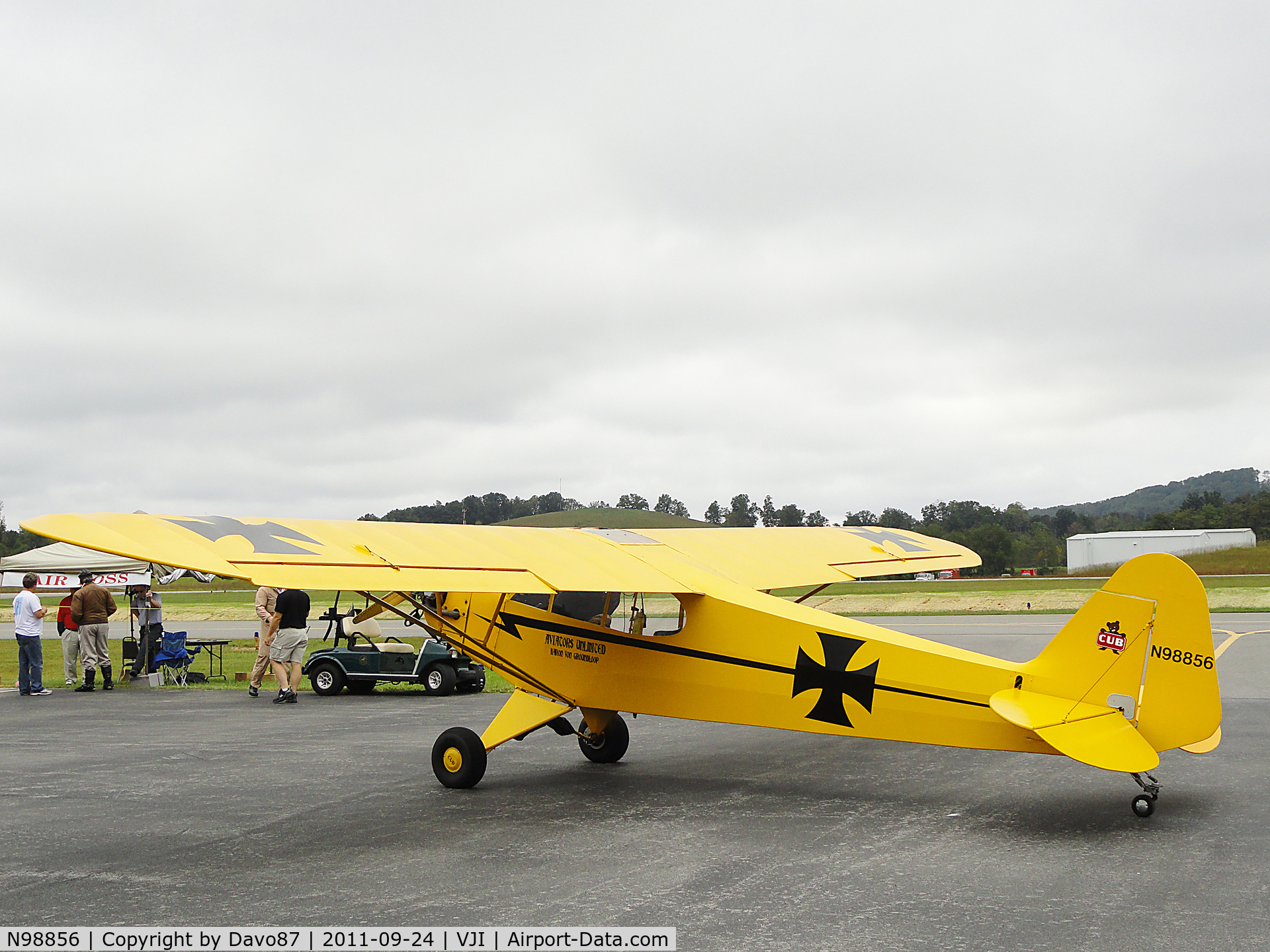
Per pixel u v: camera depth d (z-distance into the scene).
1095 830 6.25
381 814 6.99
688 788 7.83
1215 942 4.28
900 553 10.72
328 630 15.35
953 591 42.47
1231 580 44.12
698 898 5.00
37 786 8.05
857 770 8.49
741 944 4.35
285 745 10.05
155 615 16.64
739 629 7.54
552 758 9.22
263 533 5.96
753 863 5.62
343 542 6.23
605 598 8.19
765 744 9.95
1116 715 6.35
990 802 7.15
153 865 5.69
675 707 7.80
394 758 9.27
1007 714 6.32
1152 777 7.49
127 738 10.58
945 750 9.47
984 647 19.95
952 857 5.68
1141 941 4.29
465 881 5.33
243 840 6.26
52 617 37.34
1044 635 22.78
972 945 4.28
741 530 10.63
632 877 5.37
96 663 15.34
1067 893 4.98
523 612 8.60
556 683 8.38
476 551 6.83
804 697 7.26
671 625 14.71
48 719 12.12
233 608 38.91
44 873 5.56
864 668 7.05
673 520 115.44
